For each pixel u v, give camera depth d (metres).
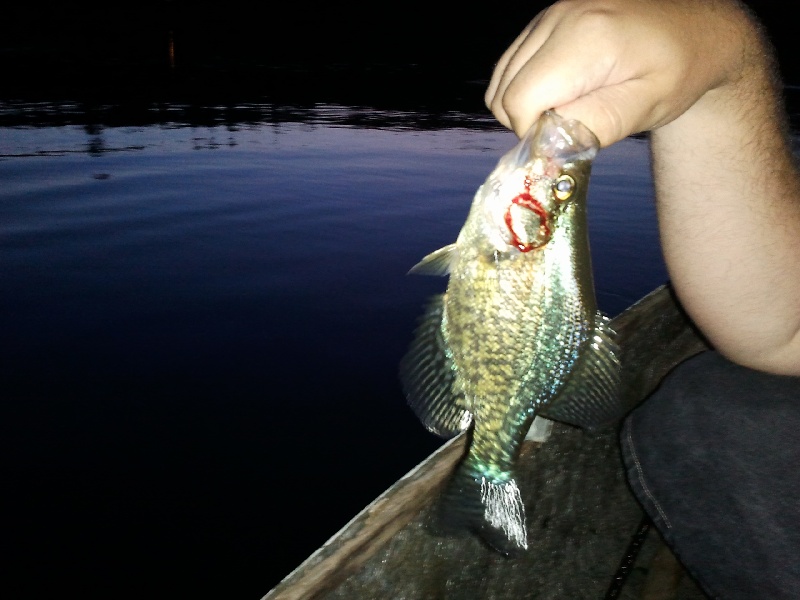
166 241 2.07
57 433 1.25
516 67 0.27
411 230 2.27
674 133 0.38
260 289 1.79
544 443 0.53
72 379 1.38
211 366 1.45
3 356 1.44
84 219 2.22
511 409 0.41
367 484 1.18
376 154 3.47
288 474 1.19
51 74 5.44
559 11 0.27
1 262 1.86
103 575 0.99
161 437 1.25
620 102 0.25
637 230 2.36
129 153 3.19
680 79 0.27
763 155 0.38
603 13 0.25
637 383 0.62
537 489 0.54
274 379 1.42
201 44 8.06
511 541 0.41
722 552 0.44
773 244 0.39
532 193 0.36
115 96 4.81
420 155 3.48
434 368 0.41
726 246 0.40
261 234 2.17
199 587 0.97
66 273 1.81
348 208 2.48
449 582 0.47
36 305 1.64
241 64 6.70
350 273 1.90
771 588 0.42
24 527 1.06
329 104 5.07
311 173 3.00
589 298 0.39
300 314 1.67
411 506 0.43
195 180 2.77
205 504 1.12
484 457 0.42
